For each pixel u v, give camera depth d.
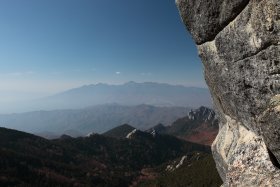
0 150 157.25
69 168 172.88
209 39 11.83
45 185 136.50
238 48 10.30
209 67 12.83
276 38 8.68
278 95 9.46
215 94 14.27
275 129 9.41
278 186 9.89
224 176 15.39
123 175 192.50
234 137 13.73
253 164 11.17
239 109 12.05
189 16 12.16
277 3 8.22
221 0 10.28
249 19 9.42
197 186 114.38
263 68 9.59
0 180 125.56
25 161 157.88
